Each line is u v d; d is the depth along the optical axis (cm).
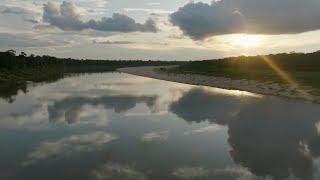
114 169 2086
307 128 3241
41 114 4022
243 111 4269
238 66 14712
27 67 13000
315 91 5741
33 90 7056
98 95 6131
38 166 2130
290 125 3384
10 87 7762
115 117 3866
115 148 2555
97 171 2047
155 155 2389
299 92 5809
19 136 2919
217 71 12569
